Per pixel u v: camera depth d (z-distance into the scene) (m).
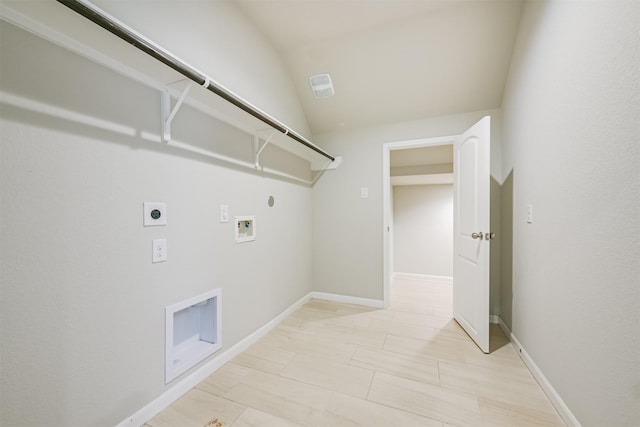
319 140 3.19
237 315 1.91
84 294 1.05
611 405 0.96
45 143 0.93
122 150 1.17
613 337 0.96
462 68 2.26
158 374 1.34
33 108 0.90
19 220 0.87
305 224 3.06
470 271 2.15
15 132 0.86
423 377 1.61
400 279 4.20
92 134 1.06
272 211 2.37
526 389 1.50
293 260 2.77
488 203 1.93
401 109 2.70
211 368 1.65
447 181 4.04
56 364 0.97
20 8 0.84
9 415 0.87
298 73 2.58
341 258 3.10
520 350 1.86
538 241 1.61
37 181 0.91
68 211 0.99
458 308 2.42
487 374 1.64
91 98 1.06
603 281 1.02
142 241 1.26
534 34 1.67
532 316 1.68
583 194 1.16
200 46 1.59
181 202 1.46
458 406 1.36
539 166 1.60
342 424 1.25
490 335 2.20
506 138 2.29
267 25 2.08
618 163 0.95
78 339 1.03
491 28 1.98
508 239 2.23
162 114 1.35
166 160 1.38
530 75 1.74
